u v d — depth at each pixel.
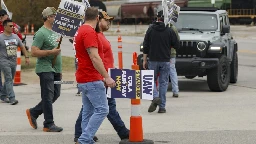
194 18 38.72
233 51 40.41
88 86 17.59
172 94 34.44
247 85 39.22
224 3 147.00
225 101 31.05
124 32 132.62
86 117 18.58
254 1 150.12
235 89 37.12
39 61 22.09
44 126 22.83
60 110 28.34
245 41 89.75
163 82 26.92
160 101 26.81
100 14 20.36
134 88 18.61
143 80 18.56
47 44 22.02
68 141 20.88
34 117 23.31
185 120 25.12
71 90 36.84
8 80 30.59
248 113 26.89
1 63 30.39
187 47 35.69
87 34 17.27
